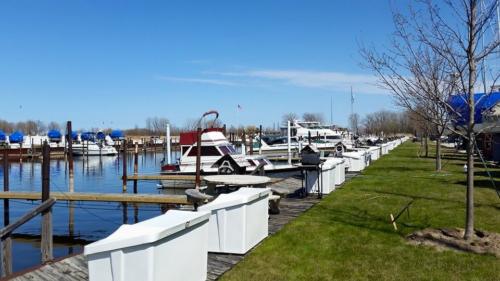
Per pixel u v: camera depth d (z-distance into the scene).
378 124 103.31
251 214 8.30
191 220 5.81
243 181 10.74
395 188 16.42
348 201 13.58
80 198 17.69
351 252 7.96
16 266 12.01
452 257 7.46
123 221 17.52
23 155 63.53
